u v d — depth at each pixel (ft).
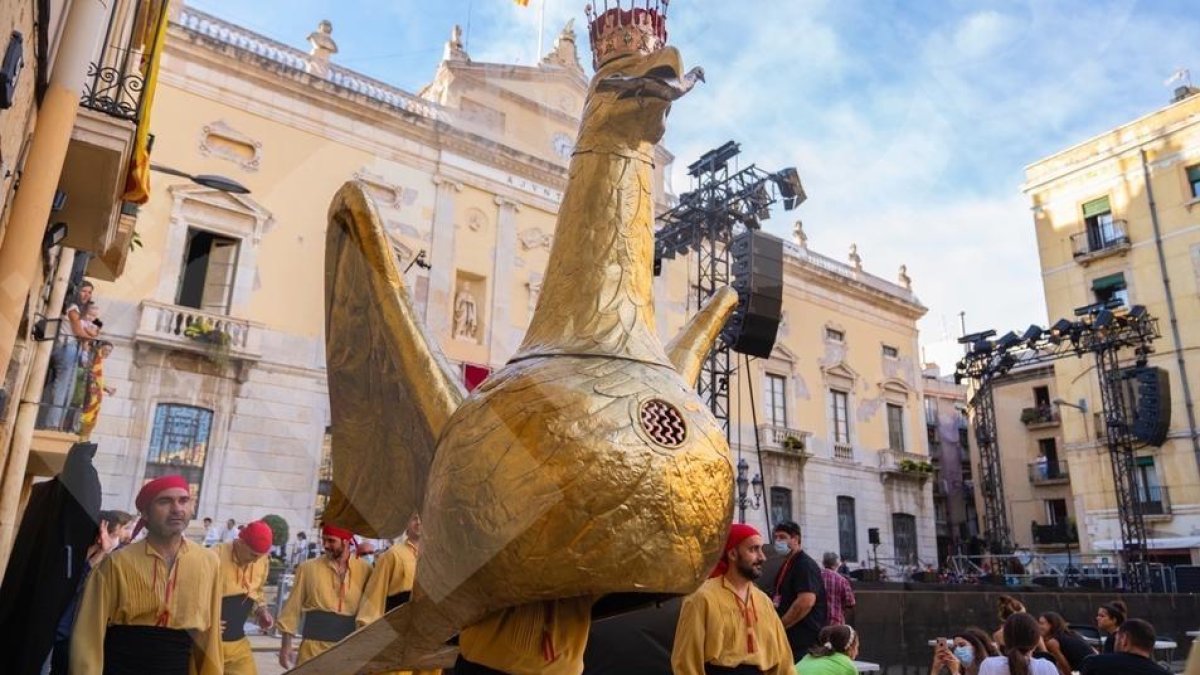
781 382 41.39
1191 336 51.29
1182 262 52.39
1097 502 55.93
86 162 6.31
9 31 6.20
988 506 56.18
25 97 7.14
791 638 12.30
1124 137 56.54
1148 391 50.80
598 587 3.57
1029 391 63.77
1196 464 50.31
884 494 44.50
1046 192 61.00
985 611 24.90
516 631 3.88
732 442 26.86
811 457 40.68
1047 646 16.61
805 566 12.56
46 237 5.70
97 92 7.08
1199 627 34.09
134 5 9.17
